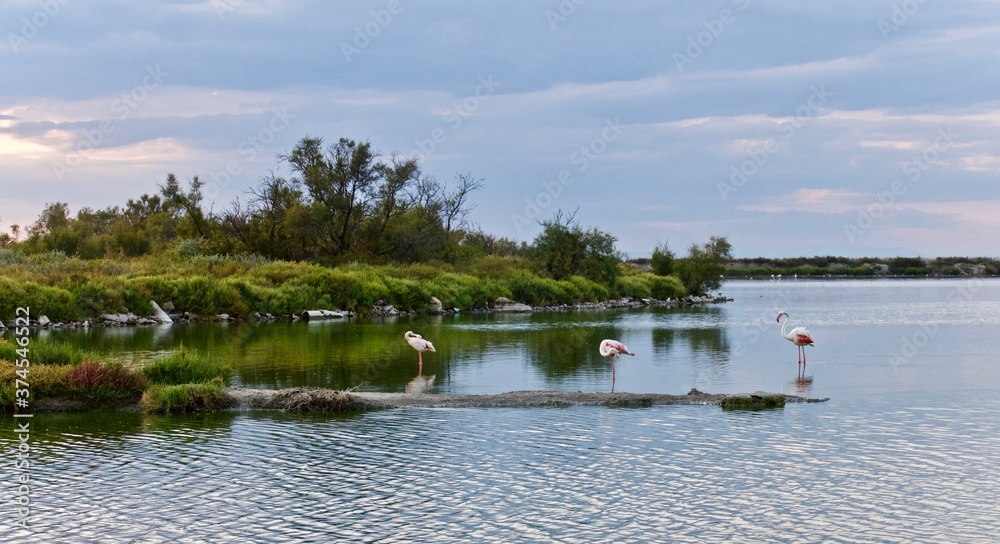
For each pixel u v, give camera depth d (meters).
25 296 39.88
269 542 11.08
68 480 13.70
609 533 11.50
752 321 51.06
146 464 14.67
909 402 20.67
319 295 54.31
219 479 13.84
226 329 41.91
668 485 13.62
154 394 19.38
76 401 19.42
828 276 175.00
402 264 72.19
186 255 67.12
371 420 18.44
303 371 25.92
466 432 17.25
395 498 12.91
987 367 27.55
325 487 13.44
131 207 100.56
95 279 45.44
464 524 11.81
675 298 84.12
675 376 25.39
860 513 12.31
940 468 14.55
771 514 12.25
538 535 11.41
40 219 74.50
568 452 15.60
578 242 78.56
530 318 54.38
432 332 41.88
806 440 16.55
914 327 45.09
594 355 31.28
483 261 80.88
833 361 29.33
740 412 19.33
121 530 11.47
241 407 19.66
